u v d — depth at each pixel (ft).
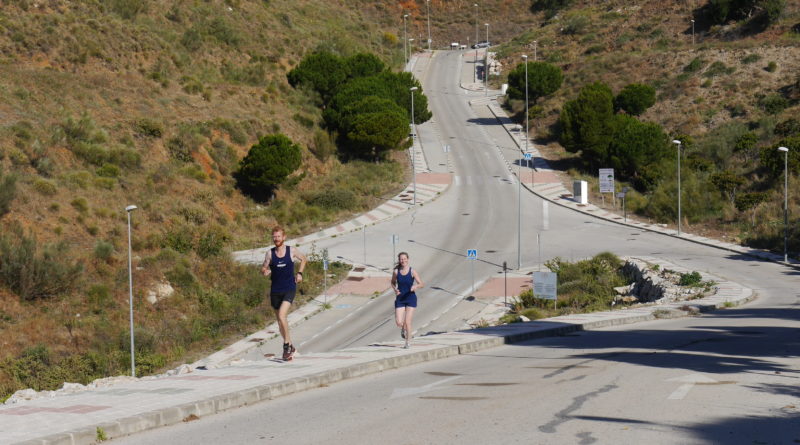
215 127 240.73
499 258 178.91
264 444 24.97
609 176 216.54
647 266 151.02
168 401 30.71
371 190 241.35
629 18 437.58
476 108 354.74
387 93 293.84
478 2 579.89
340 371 39.40
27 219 155.53
